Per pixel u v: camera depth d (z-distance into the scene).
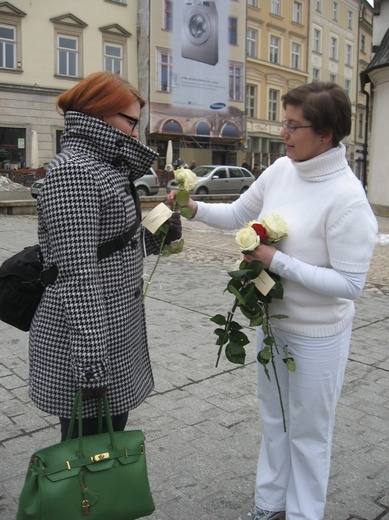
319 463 2.18
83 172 1.75
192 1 32.09
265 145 38.72
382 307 6.15
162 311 5.71
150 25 30.61
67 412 1.89
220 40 33.66
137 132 2.01
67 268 1.73
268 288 1.98
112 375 1.92
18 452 2.95
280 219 1.97
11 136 27.45
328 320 2.06
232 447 3.04
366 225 1.92
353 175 2.00
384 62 16.23
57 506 1.65
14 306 2.02
